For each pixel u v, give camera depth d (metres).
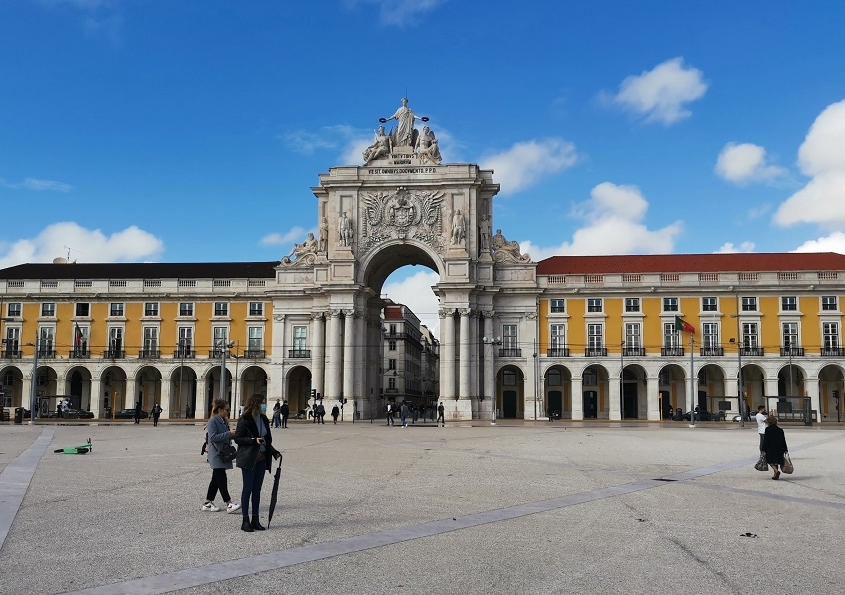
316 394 35.91
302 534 6.30
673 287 35.72
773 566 5.34
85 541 5.99
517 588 4.76
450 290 35.47
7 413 32.69
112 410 35.91
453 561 5.41
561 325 36.31
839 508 7.91
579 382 35.72
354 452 15.09
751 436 21.39
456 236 35.78
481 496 8.55
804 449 16.20
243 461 6.43
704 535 6.40
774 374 34.69
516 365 36.16
